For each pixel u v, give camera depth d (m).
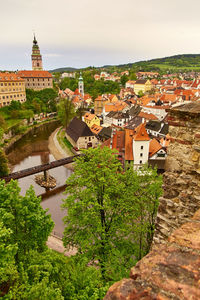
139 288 3.01
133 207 14.58
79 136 58.78
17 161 55.72
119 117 76.12
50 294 8.52
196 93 89.81
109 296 3.06
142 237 14.60
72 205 15.05
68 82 180.75
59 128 87.62
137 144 36.12
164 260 3.38
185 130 7.11
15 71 143.62
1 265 9.05
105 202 13.41
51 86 128.50
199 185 6.88
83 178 15.38
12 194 12.52
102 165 15.45
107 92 160.25
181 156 7.34
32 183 42.84
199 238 3.76
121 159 39.16
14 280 9.86
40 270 10.31
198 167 6.84
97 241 14.02
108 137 60.28
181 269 3.14
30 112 91.06
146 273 3.24
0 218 11.06
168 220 7.59
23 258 11.45
